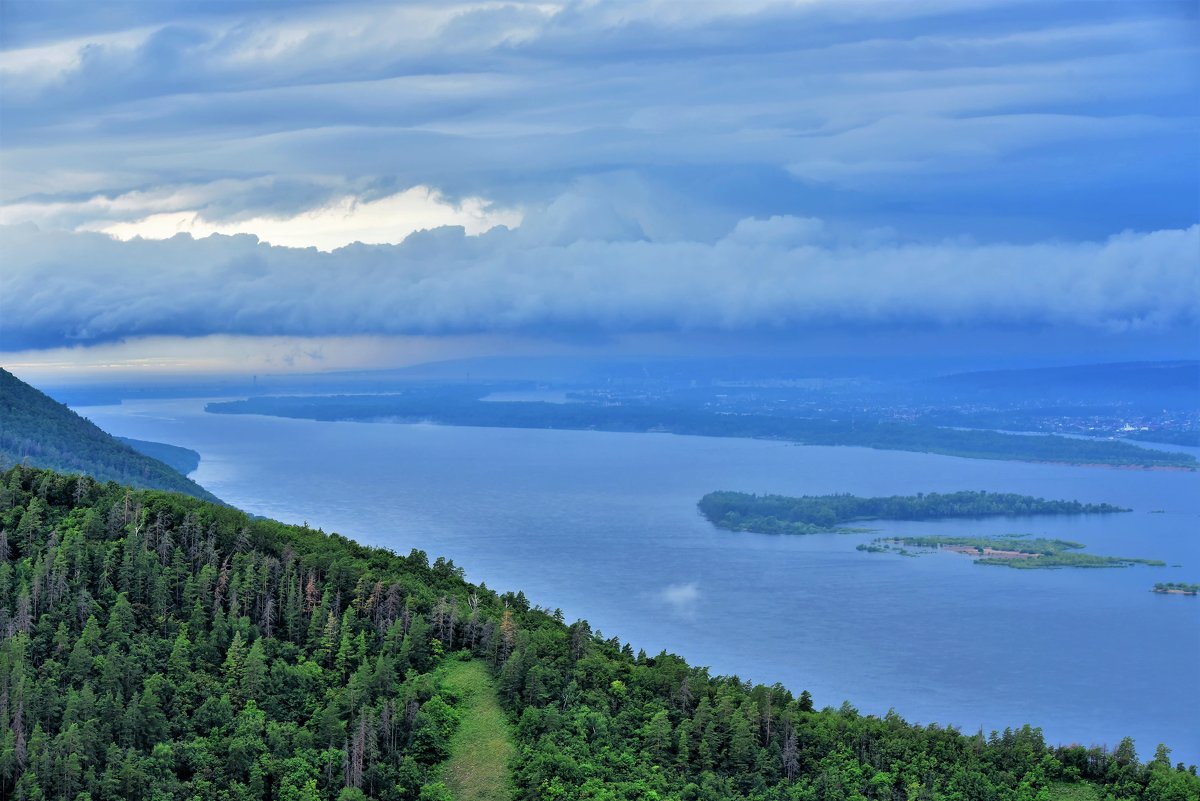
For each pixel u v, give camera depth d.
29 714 193.75
